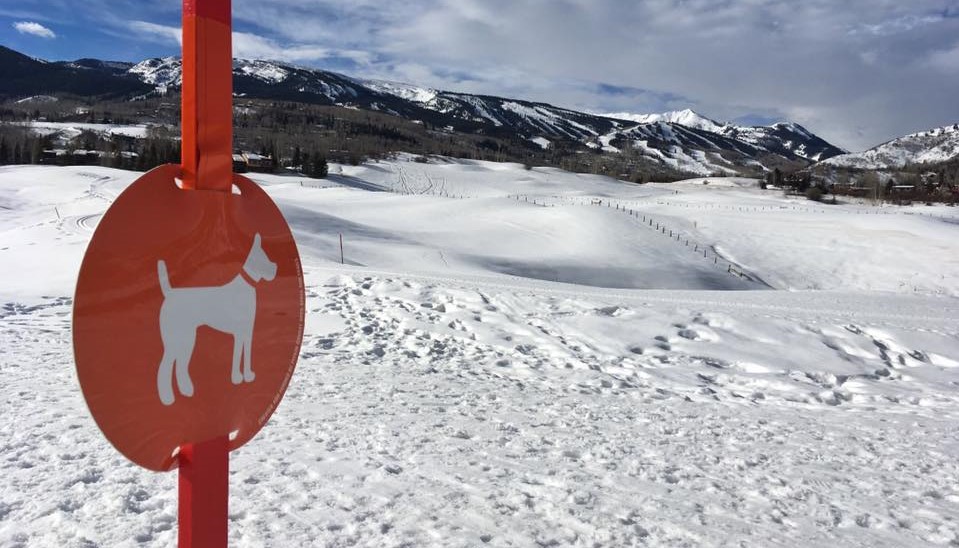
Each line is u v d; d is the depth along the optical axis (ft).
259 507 10.99
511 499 12.33
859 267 159.74
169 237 4.27
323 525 10.43
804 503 13.58
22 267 53.72
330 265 56.95
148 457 4.26
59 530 9.73
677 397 25.50
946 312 49.19
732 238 181.06
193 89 4.39
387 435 16.19
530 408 21.25
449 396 22.02
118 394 4.04
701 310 41.45
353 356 28.50
